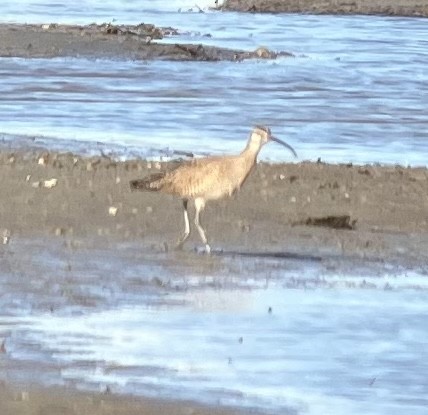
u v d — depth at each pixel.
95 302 15.76
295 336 14.65
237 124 32.72
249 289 16.64
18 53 47.94
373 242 19.70
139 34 55.69
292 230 20.20
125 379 12.96
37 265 17.33
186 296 16.19
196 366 13.50
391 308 15.92
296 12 75.88
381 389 12.97
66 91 38.44
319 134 31.48
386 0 78.88
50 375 12.99
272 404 12.38
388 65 48.81
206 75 43.97
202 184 18.45
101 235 19.20
